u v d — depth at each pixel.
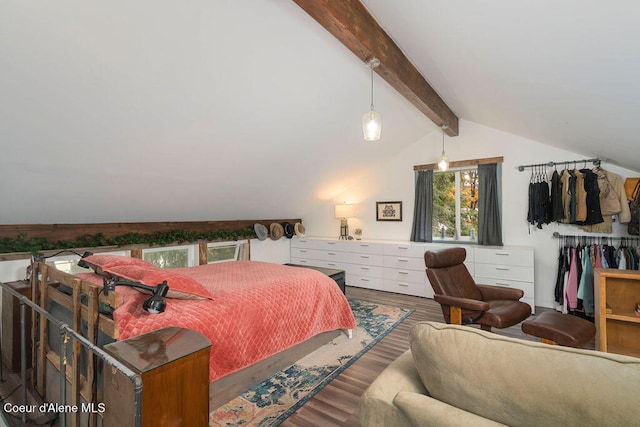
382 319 3.65
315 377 2.36
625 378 0.71
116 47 1.79
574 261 3.76
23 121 2.00
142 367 1.05
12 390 2.15
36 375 2.17
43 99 1.91
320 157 4.26
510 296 2.99
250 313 2.21
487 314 2.52
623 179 3.69
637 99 1.91
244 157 3.44
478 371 0.87
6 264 2.86
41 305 2.06
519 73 2.24
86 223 3.43
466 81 2.88
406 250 4.76
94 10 1.57
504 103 3.12
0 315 2.70
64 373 1.31
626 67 1.63
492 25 1.74
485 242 4.50
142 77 2.03
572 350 0.81
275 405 2.02
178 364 1.13
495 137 4.50
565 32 1.55
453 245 4.59
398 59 2.65
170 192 3.52
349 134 3.96
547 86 2.27
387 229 5.52
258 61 2.29
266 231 5.48
